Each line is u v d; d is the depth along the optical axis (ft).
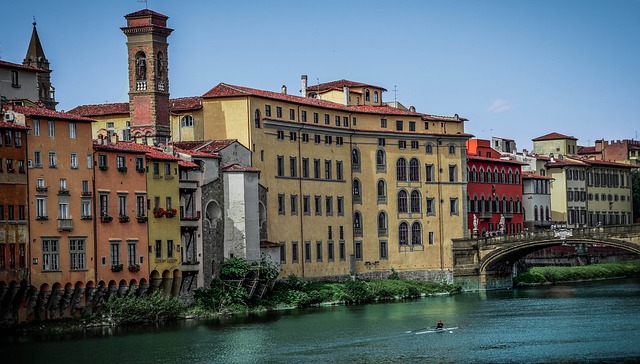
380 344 388.78
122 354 365.40
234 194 483.51
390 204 594.24
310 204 552.82
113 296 423.23
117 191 426.10
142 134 515.91
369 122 591.37
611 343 385.09
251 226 487.61
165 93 521.24
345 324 436.35
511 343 389.19
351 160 581.53
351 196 579.48
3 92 455.63
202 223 468.34
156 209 443.32
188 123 527.40
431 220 605.31
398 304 515.91
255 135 518.37
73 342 383.65
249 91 525.75
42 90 563.48
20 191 390.42
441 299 541.34
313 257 552.00
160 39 520.01
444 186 612.29
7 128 385.50
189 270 457.27
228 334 407.64
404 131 602.03
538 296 550.77
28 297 394.52
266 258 504.84
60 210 404.57
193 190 463.42
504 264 607.78
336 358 362.33
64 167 406.62
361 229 583.58
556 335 405.59
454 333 414.21
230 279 474.49
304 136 552.41
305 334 409.90
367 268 583.99
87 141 415.85
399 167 598.75
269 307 486.79
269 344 386.73
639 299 522.88
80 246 410.72
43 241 397.39
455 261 602.03
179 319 443.32
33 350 368.07
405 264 596.29
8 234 384.68
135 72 516.73
